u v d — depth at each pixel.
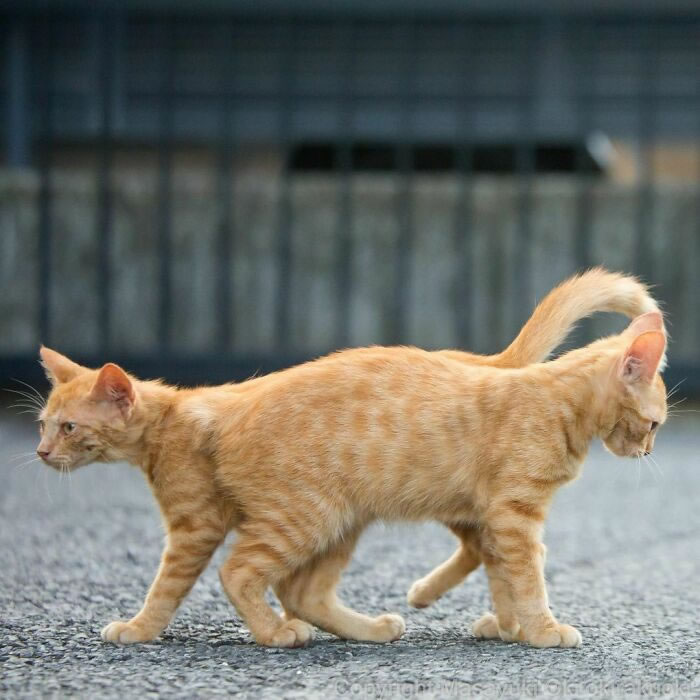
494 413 6.30
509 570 6.23
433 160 15.66
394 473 6.22
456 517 6.39
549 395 6.35
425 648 6.14
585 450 6.46
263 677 5.46
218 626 6.50
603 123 15.39
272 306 14.22
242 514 6.26
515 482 6.22
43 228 13.71
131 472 11.73
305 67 15.02
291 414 6.18
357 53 14.99
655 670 5.69
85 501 10.10
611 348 6.59
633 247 14.20
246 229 14.18
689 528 9.52
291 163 15.88
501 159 15.63
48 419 6.46
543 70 15.05
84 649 5.93
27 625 6.37
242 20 13.84
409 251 14.18
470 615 6.93
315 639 6.31
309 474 6.14
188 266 14.22
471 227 14.22
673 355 14.20
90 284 14.23
